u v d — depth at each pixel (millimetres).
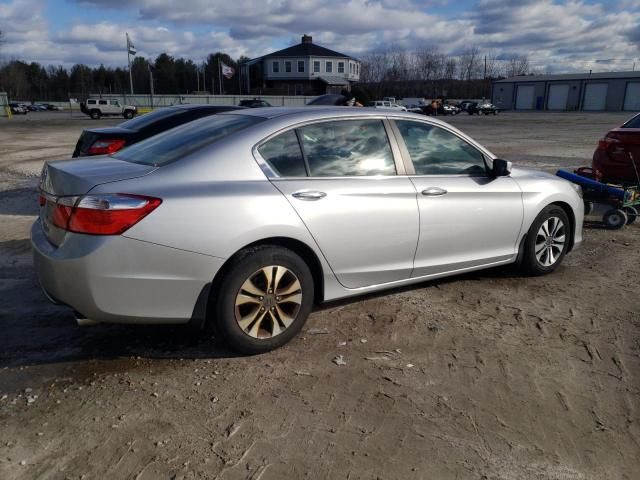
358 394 3119
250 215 3324
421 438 2736
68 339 3795
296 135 3719
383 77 94375
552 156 15547
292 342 3750
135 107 48062
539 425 2854
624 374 3375
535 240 4953
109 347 3678
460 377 3316
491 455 2617
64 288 3113
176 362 3479
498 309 4348
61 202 3168
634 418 2928
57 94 114812
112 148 7312
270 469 2504
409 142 4203
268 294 3488
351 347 3689
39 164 13547
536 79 72500
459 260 4461
